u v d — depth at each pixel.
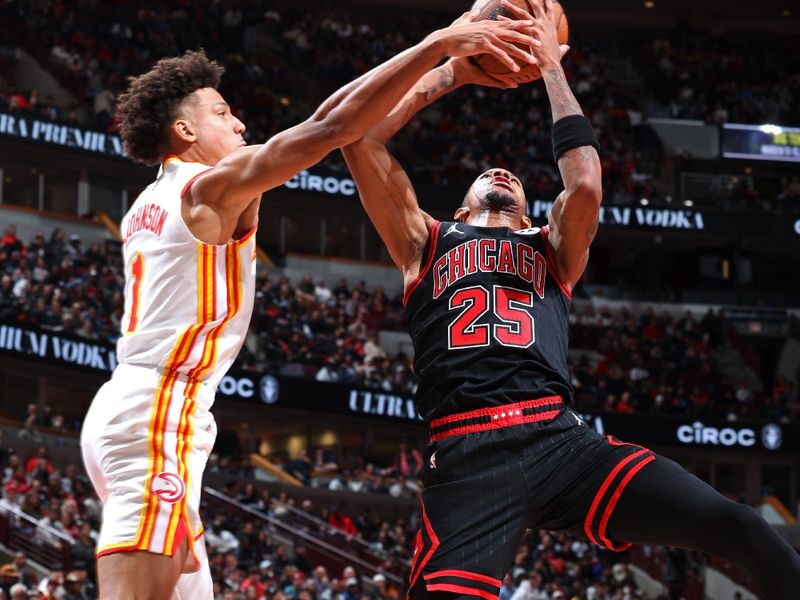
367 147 3.59
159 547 2.96
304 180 29.45
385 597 16.89
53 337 21.55
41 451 18.84
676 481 3.07
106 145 27.09
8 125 25.66
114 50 29.86
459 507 3.17
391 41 34.94
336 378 24.95
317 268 30.19
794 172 34.84
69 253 24.33
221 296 3.11
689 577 21.34
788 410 28.27
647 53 37.12
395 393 25.06
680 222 31.80
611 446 3.22
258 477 23.27
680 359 29.55
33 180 27.20
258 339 25.22
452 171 30.73
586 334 29.95
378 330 27.97
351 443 26.03
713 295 32.12
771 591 2.90
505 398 3.25
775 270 34.81
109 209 28.12
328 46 33.88
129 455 3.03
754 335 31.98
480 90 33.78
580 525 3.23
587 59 36.41
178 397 3.09
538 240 3.50
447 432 3.29
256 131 30.34
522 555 19.73
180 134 3.28
